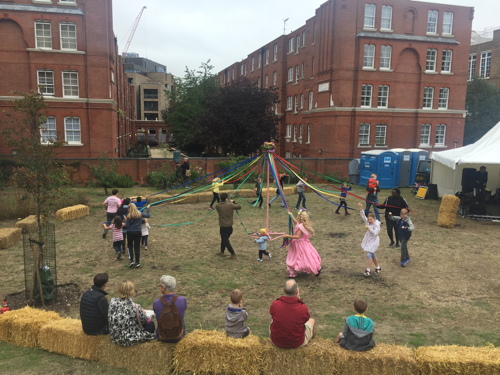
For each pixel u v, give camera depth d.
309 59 38.69
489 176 22.58
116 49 37.09
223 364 5.86
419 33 33.66
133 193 24.03
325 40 33.97
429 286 9.73
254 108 38.38
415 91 34.16
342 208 20.16
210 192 22.27
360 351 5.70
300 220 10.30
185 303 6.10
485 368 5.45
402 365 5.55
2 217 16.73
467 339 7.11
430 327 7.58
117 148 33.59
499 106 40.75
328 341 5.98
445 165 21.73
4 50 27.45
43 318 6.87
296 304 5.78
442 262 11.55
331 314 8.16
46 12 27.53
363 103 33.12
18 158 9.18
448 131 35.19
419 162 25.66
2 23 27.28
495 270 10.91
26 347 6.79
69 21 28.09
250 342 5.93
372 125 33.28
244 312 6.16
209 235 14.59
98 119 29.20
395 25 33.00
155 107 96.94
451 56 34.66
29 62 27.80
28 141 9.06
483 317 8.05
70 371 5.99
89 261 11.56
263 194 23.22
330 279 10.20
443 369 5.50
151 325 6.37
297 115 42.91
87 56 28.55
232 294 6.20
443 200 16.14
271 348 5.79
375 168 27.42
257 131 37.84
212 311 8.30
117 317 5.98
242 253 12.43
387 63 33.25
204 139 40.44
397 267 11.12
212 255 12.20
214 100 39.47
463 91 35.16
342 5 31.80
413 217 18.14
